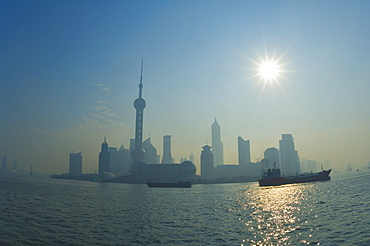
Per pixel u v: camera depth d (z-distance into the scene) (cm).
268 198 13388
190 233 5850
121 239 5391
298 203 10575
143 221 7350
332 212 7950
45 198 13875
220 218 7738
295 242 4888
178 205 11331
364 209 8188
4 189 19138
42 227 6506
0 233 5853
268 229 6012
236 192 19238
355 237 5072
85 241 5262
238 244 4891
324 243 4769
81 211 9294
